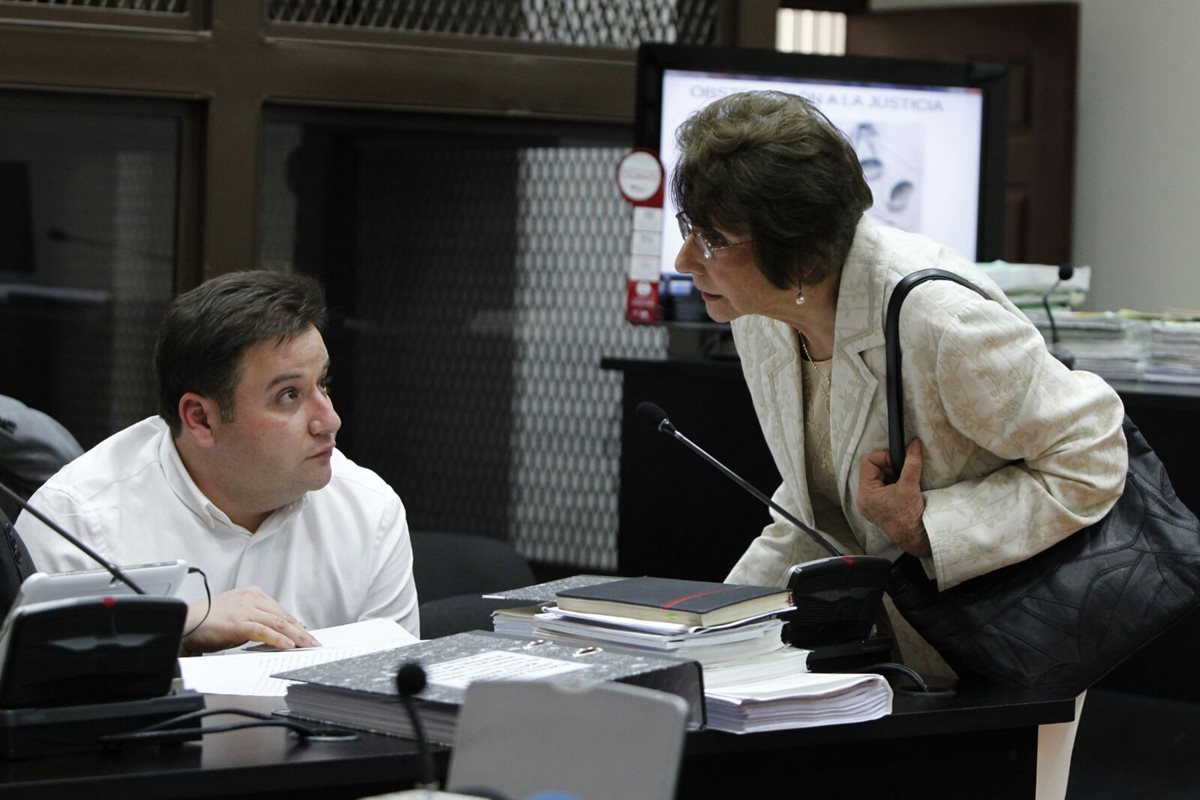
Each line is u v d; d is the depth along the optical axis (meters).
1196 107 5.93
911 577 2.17
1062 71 6.21
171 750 1.58
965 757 1.95
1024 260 6.34
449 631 2.72
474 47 4.18
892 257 2.15
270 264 4.12
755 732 1.73
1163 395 3.44
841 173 2.07
